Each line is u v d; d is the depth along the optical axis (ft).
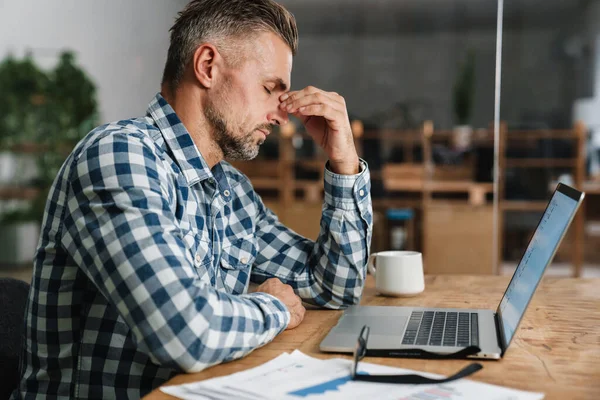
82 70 12.85
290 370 2.48
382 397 2.15
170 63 3.55
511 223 10.87
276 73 3.51
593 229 10.78
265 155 11.50
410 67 13.51
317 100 3.76
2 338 3.36
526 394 2.20
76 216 2.85
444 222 10.78
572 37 11.28
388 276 4.10
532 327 3.29
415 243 11.23
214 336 2.62
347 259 3.84
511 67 11.48
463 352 2.67
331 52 14.06
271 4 3.47
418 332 3.03
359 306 3.76
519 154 11.30
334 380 2.34
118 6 12.52
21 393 3.15
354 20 13.88
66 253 3.02
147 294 2.60
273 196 11.47
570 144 11.12
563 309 3.72
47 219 3.10
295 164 11.44
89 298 3.06
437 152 11.97
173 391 2.27
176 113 3.50
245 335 2.75
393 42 13.67
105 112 12.96
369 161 12.34
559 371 2.54
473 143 11.82
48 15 12.86
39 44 12.91
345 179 3.86
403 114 13.37
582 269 10.76
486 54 13.12
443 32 13.29
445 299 3.99
